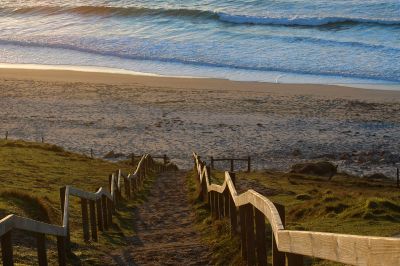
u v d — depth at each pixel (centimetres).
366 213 1750
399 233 1459
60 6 13450
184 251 1480
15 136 5734
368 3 11662
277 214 805
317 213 1903
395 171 4512
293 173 4272
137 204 2678
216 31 10575
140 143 5488
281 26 10706
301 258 715
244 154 5091
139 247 1639
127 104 6788
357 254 486
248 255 1133
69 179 3212
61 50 9956
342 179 4022
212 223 1853
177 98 7006
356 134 5481
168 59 9019
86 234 1656
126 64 8888
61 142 5534
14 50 10081
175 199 2808
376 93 6869
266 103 6656
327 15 11031
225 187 1584
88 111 6550
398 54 8475
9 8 13625
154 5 13050
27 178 3008
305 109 6350
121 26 11506
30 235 1551
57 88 7575
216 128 5853
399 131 5516
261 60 8644
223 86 7525
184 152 5222
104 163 4312
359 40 9444
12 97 7150
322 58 8550
